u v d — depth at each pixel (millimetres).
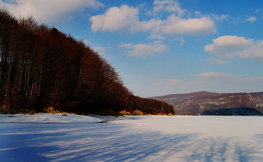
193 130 14109
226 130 14344
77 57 32688
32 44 25391
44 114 21016
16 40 23094
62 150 6273
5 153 5598
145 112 75188
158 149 6863
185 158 5598
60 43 28484
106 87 35000
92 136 9812
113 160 5191
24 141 7621
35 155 5496
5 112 19266
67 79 28391
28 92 25281
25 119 18234
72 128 13484
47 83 27703
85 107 31266
